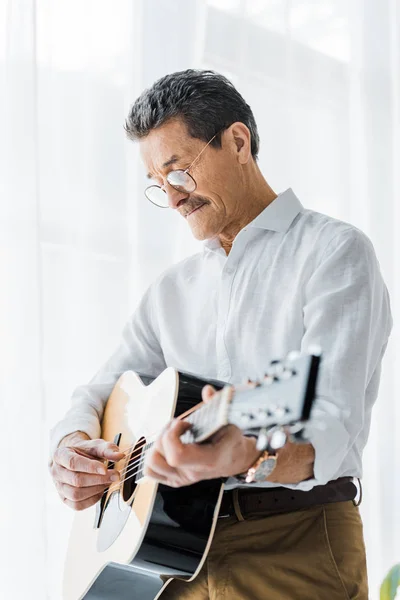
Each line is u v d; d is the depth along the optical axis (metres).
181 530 1.39
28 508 2.09
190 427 1.09
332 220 1.62
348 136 2.63
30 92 2.17
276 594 1.45
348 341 1.39
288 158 2.56
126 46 2.37
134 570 1.50
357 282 1.46
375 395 1.59
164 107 1.67
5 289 2.14
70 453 1.63
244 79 2.52
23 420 2.11
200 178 1.67
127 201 2.34
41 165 2.25
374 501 2.55
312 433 1.23
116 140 2.34
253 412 0.96
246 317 1.63
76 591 1.65
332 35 2.65
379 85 2.67
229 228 1.74
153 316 1.91
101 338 2.28
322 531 1.47
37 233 2.15
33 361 2.12
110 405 1.84
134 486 1.52
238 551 1.48
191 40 2.45
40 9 2.27
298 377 0.93
